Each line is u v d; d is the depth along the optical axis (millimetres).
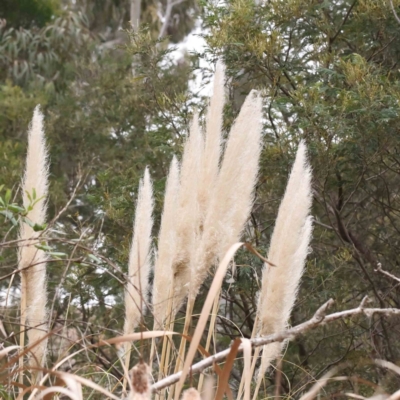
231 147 3000
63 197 9211
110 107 10688
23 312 3152
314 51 6684
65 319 2973
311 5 6703
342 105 5816
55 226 5598
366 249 6949
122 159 10133
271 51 6395
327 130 5816
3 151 9648
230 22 6590
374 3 6727
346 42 7199
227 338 6094
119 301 6738
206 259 2988
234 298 6207
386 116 5680
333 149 5926
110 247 6488
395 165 6672
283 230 2840
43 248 3053
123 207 6664
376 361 2494
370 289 7004
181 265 3152
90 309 6863
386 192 7398
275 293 2812
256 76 6742
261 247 6012
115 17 17344
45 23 15219
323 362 6414
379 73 6645
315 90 5910
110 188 7297
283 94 7020
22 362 2918
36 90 12516
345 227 6578
